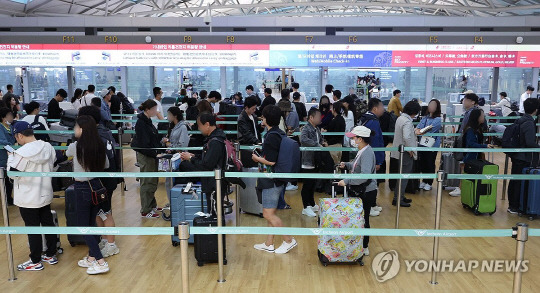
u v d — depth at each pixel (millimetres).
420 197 6984
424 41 10078
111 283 3963
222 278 3971
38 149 4035
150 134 5605
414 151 6078
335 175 4145
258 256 4586
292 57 10133
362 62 10141
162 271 4211
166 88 13773
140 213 6090
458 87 13148
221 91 13406
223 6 14820
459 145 6910
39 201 4051
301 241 5031
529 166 5938
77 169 4051
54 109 9492
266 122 4492
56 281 4008
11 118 6012
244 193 6066
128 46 10164
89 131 3979
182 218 4809
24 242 5008
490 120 11273
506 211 6203
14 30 11422
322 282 3973
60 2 14305
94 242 4137
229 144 4527
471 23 10969
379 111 6023
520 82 13086
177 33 11219
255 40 10086
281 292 3777
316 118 5945
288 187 7461
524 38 9992
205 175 3986
